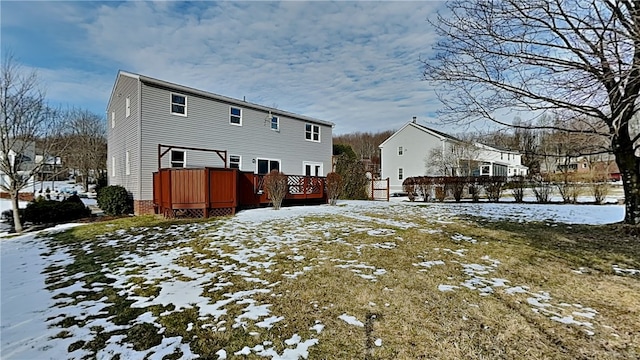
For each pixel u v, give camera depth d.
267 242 6.35
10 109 10.45
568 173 14.67
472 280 4.18
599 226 7.67
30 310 3.60
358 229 7.56
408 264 4.88
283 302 3.57
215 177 10.19
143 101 12.05
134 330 3.05
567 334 2.84
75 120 29.84
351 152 29.30
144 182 12.00
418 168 28.41
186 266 5.01
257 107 16.09
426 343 2.70
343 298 3.64
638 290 3.83
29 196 22.83
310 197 14.29
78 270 5.09
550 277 4.29
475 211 11.17
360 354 2.55
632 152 6.71
